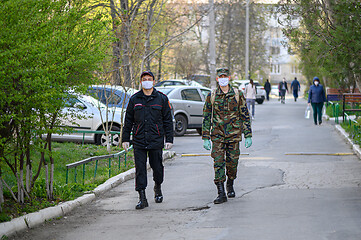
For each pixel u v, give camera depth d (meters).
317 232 9.50
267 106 60.91
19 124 10.79
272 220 10.51
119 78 22.00
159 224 10.66
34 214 11.02
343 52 19.66
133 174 17.34
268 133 30.22
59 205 12.08
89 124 22.92
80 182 15.59
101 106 23.22
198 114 31.33
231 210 11.59
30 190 12.32
